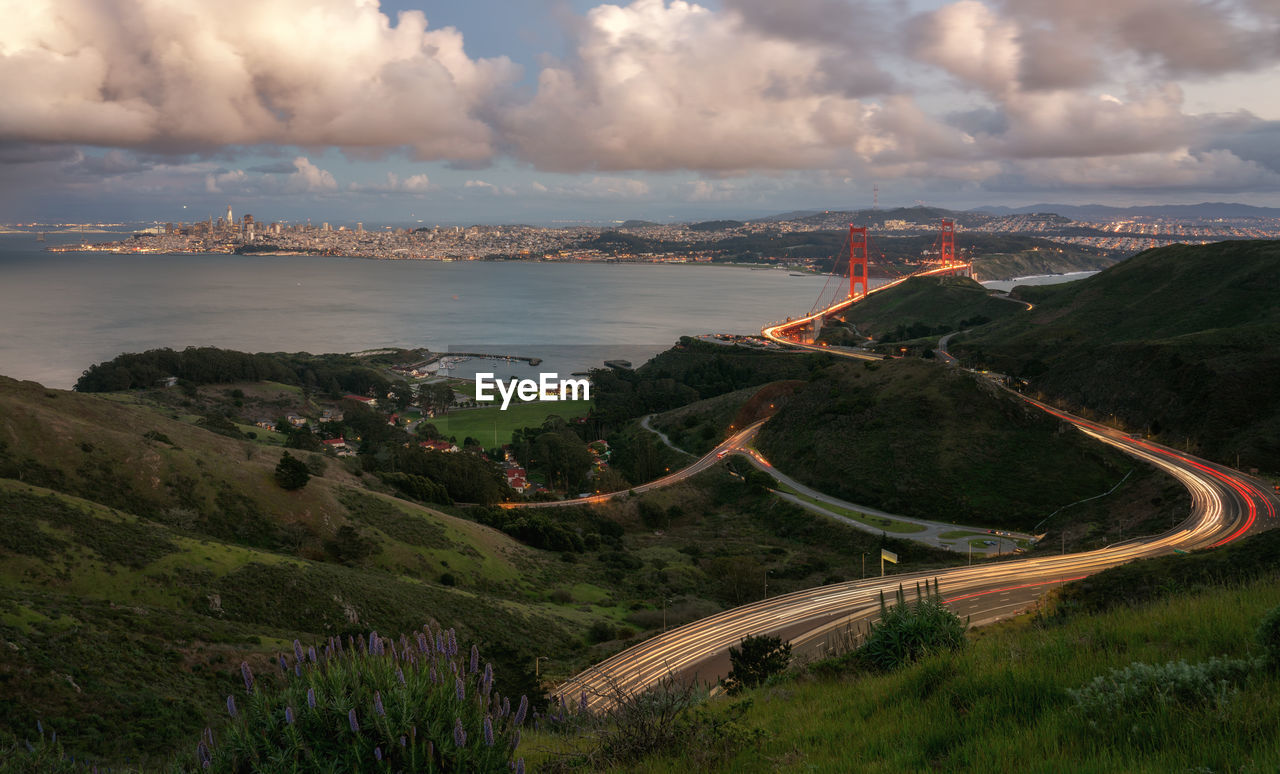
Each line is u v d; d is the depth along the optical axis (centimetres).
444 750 441
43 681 2233
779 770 517
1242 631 647
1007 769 436
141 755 2027
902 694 677
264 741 445
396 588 4294
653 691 713
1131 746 437
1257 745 402
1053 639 746
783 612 4378
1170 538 5112
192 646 2850
